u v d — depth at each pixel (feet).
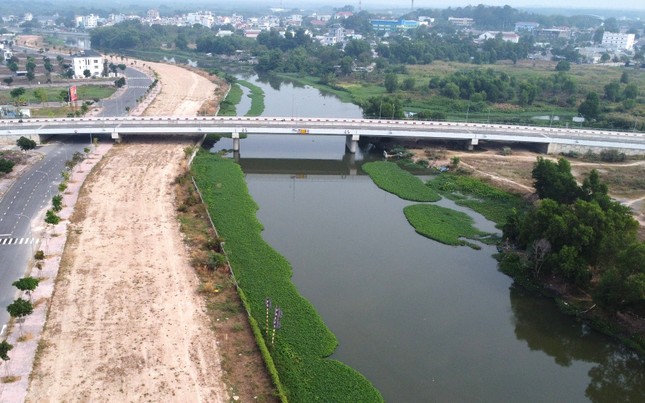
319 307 306.55
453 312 311.06
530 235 352.69
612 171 552.00
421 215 439.63
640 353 281.13
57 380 230.68
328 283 332.80
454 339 287.28
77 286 299.17
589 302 319.27
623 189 499.10
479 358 274.57
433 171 554.46
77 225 374.43
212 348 257.34
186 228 378.12
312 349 266.36
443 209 454.81
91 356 246.27
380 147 635.66
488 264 366.63
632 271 288.10
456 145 639.76
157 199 428.15
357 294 322.55
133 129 575.79
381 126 623.36
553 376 267.18
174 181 469.98
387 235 406.21
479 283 342.85
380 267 356.38
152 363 244.83
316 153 624.18
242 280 321.73
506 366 270.67
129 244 350.43
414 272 352.49
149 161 522.06
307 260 360.48
